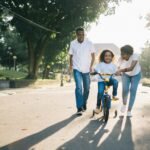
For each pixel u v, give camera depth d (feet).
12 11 118.73
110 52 28.48
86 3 114.93
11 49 223.92
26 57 224.12
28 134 21.71
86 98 32.48
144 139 20.51
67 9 114.52
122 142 19.69
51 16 122.83
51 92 66.90
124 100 30.09
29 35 116.57
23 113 31.35
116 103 42.93
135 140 20.22
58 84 145.07
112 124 25.64
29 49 125.80
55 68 213.87
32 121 26.68
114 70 28.58
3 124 25.27
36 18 119.65
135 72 29.45
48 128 23.80
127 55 28.81
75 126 24.66
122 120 27.63
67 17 119.75
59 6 114.83
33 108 35.50
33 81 115.34
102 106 27.32
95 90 80.18
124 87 29.81
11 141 19.77
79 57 31.40
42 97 51.31
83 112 32.27
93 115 29.60
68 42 129.80
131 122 26.66
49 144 19.10
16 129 23.32
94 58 31.81
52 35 125.49
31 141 19.80
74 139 20.40
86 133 22.21
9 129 23.32
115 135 21.63
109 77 28.14
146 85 148.77
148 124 25.75
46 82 132.26
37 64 127.75
